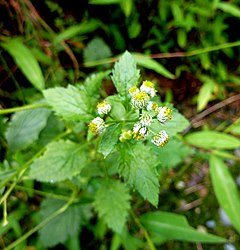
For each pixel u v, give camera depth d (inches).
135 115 4.6
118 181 6.1
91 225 7.1
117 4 7.7
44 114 6.1
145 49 8.3
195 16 8.2
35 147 6.5
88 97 5.0
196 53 7.9
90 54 7.9
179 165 8.5
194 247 7.7
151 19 8.0
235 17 8.3
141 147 4.5
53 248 7.2
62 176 5.5
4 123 6.6
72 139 6.5
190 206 8.2
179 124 4.9
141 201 7.9
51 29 7.8
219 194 6.8
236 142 7.1
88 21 7.8
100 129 4.4
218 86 8.5
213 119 8.9
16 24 7.3
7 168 6.0
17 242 6.2
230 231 7.9
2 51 7.3
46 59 7.4
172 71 8.6
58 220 6.7
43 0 7.6
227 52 8.3
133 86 4.6
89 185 6.8
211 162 7.1
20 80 7.7
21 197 7.2
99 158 6.1
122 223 5.8
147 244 7.3
